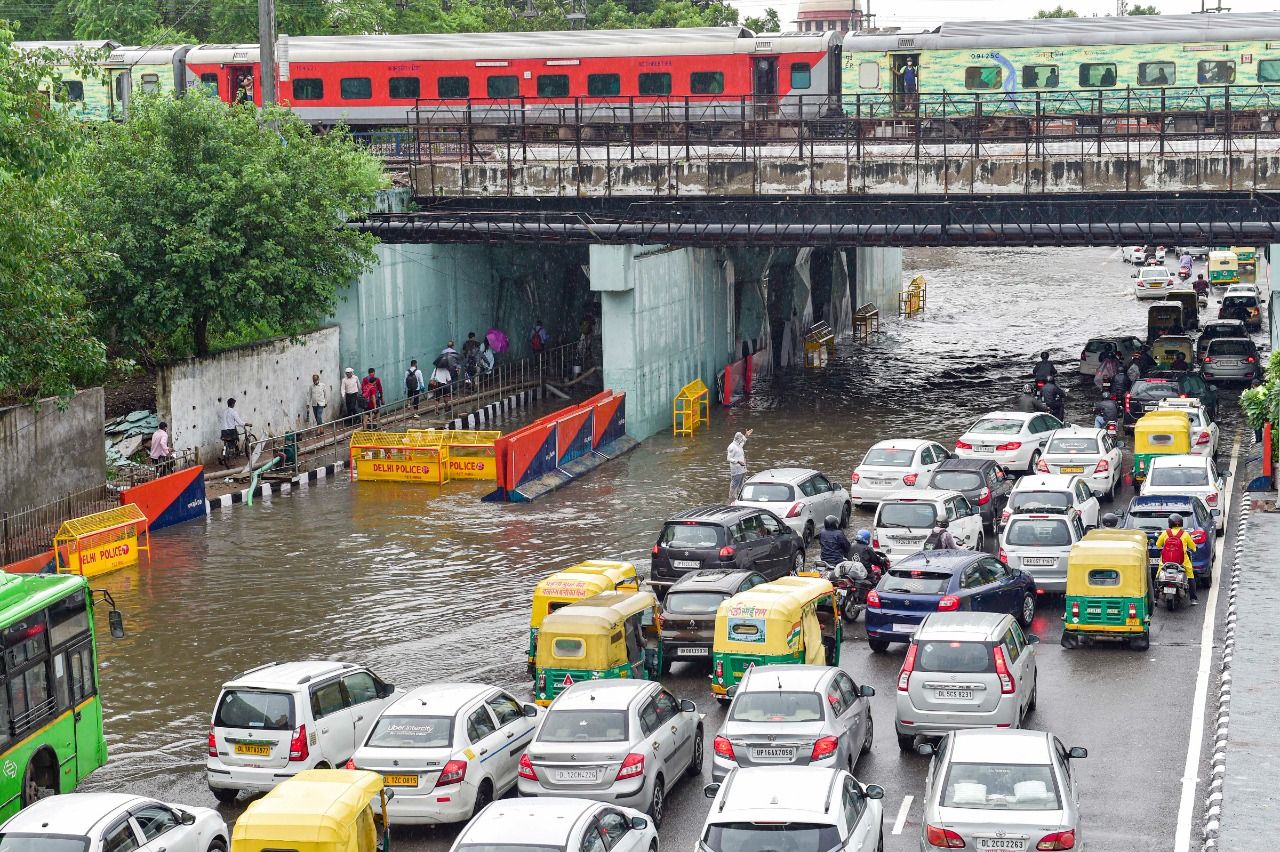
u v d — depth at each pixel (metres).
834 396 58.06
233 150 45.81
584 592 26.53
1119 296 86.62
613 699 20.23
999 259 108.94
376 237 50.00
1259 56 53.78
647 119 59.88
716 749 20.38
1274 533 34.56
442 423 51.38
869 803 17.41
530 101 61.00
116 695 26.94
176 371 44.22
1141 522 31.94
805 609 24.83
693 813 20.67
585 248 66.44
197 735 24.92
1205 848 17.88
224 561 36.12
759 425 52.56
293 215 46.25
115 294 44.88
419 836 20.17
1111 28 55.31
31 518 37.00
